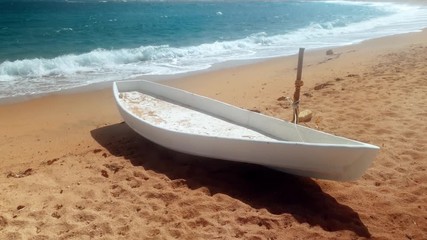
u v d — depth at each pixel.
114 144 6.10
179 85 9.61
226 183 4.79
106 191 4.61
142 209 4.24
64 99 8.50
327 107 7.31
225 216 4.12
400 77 9.08
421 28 20.25
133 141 6.16
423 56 11.55
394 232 3.87
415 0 43.75
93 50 13.87
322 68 11.28
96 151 5.79
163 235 3.82
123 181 4.84
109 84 9.76
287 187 4.71
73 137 6.48
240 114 5.87
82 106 8.07
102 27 20.55
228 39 17.41
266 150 4.43
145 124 5.43
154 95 7.21
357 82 8.96
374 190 4.60
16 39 16.20
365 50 13.97
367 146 3.92
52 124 7.06
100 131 6.74
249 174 5.01
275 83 9.70
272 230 3.90
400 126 6.28
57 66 11.26
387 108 7.06
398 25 22.28
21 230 3.88
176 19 24.77
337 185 4.75
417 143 5.70
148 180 4.86
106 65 11.95
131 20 23.72
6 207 4.29
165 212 4.20
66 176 4.98
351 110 7.08
